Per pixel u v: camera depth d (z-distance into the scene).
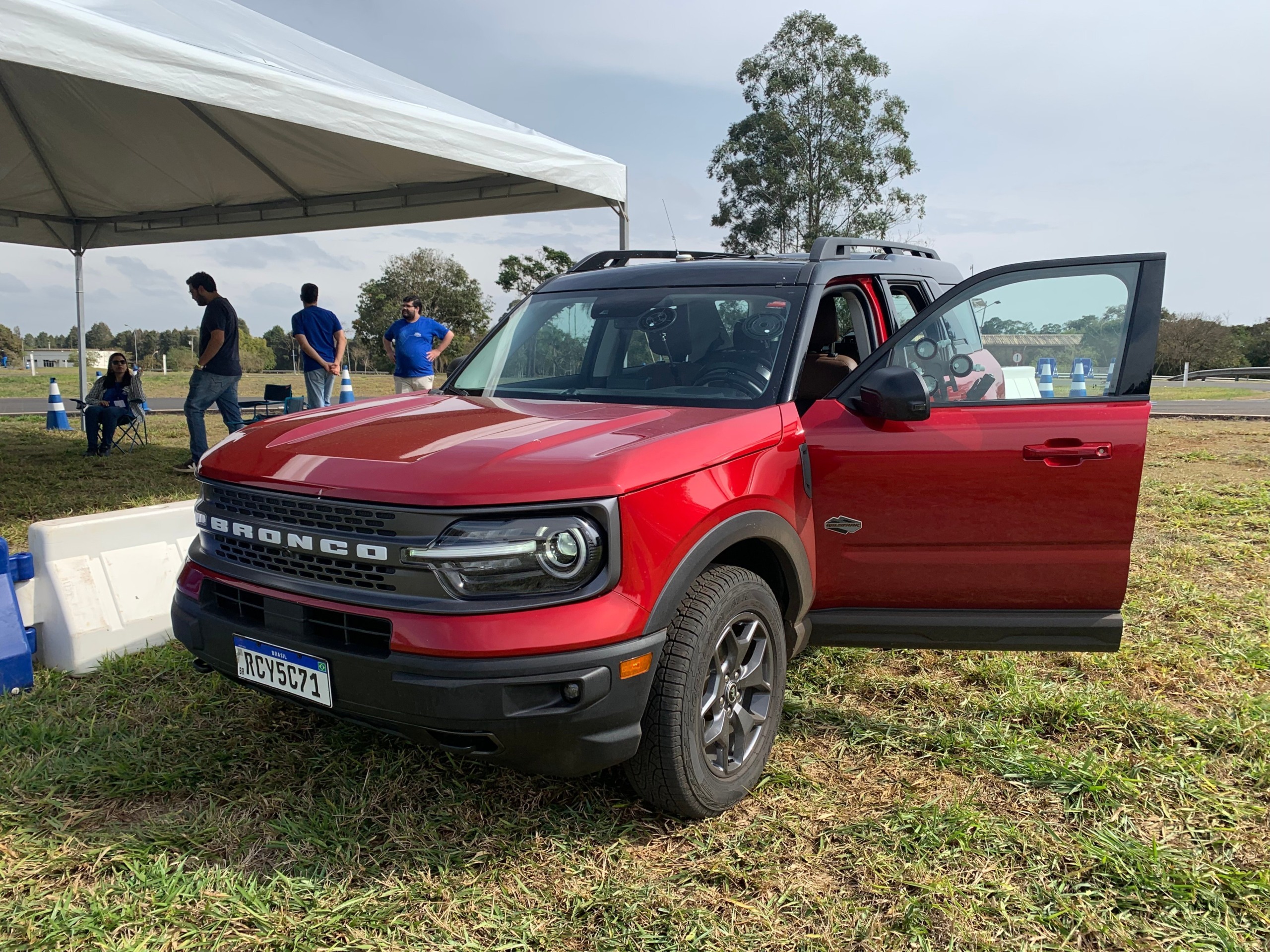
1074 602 2.76
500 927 2.03
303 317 9.34
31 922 1.99
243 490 2.40
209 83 5.11
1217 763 2.84
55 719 3.02
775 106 30.72
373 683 2.08
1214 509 6.89
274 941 1.97
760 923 2.06
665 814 2.50
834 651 3.81
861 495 2.78
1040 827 2.47
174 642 3.76
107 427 9.81
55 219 12.40
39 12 4.33
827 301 3.60
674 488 2.27
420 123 6.35
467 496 2.04
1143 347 2.65
